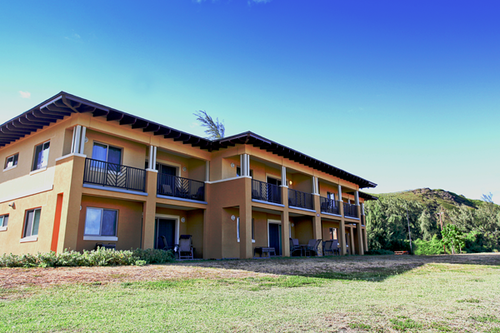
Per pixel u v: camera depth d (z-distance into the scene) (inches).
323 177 818.8
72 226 409.7
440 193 4178.2
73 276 269.0
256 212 697.6
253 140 566.9
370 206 2010.3
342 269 397.4
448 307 191.2
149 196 505.4
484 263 508.1
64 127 458.6
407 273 370.0
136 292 220.5
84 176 434.6
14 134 531.8
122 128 485.1
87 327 138.9
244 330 141.5
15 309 163.9
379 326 151.3
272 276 319.3
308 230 803.4
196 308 180.4
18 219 505.4
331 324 153.0
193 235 615.5
